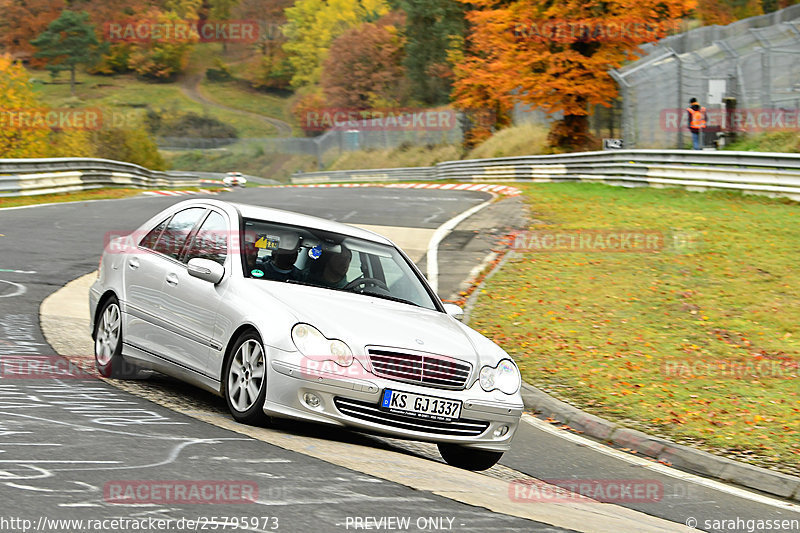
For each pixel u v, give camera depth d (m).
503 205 69.75
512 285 40.59
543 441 21.86
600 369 28.69
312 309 16.42
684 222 54.59
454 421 16.25
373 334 16.11
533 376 27.86
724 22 182.12
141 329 19.34
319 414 15.48
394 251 20.14
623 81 105.19
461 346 16.88
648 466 20.67
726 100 90.75
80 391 17.98
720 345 31.78
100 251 44.56
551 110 112.38
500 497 13.95
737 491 19.22
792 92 88.88
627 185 80.06
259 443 14.70
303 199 80.69
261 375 16.03
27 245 44.53
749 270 42.31
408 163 192.88
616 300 37.75
